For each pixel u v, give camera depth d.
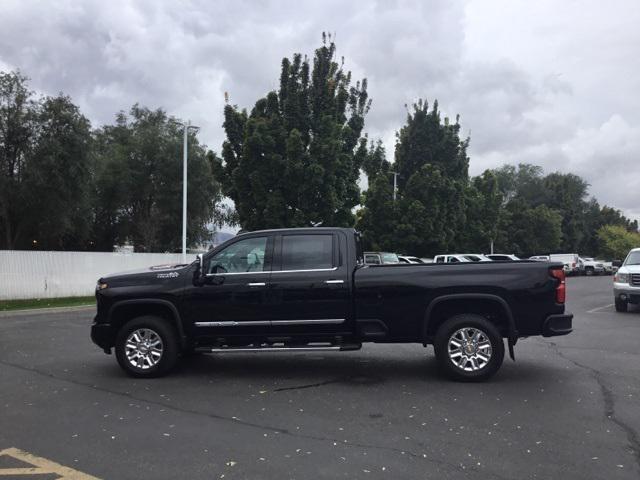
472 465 4.48
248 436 5.21
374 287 7.37
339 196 23.25
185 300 7.59
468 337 7.30
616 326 13.02
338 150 22.19
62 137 23.81
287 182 21.86
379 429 5.38
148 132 35.31
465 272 7.32
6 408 6.18
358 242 8.20
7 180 22.83
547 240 59.06
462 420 5.65
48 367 8.41
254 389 7.00
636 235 77.88
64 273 23.53
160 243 37.22
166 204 34.81
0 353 9.62
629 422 5.54
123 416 5.86
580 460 4.57
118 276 7.83
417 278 7.34
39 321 15.02
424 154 37.34
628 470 4.38
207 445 4.97
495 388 6.94
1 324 14.31
